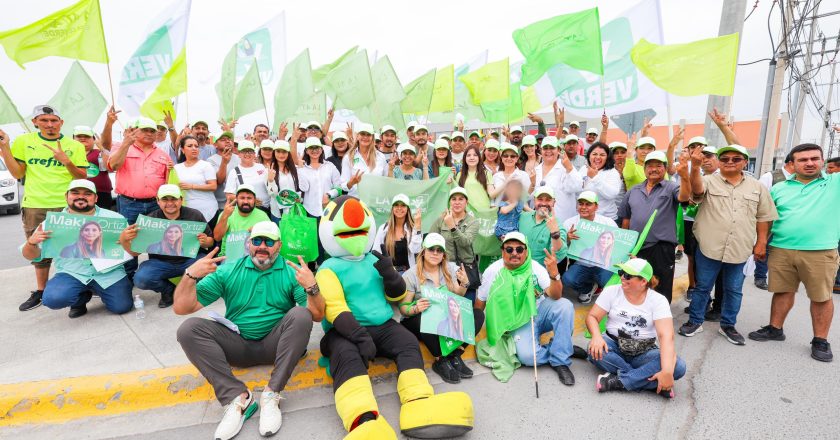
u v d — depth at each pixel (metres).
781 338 4.20
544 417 2.97
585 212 4.59
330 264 3.39
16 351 3.62
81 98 6.52
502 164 5.60
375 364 3.60
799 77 15.20
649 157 4.40
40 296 4.66
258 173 5.32
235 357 3.17
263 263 3.14
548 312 3.71
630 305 3.42
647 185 4.55
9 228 10.54
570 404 3.14
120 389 3.04
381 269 3.38
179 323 4.23
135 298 4.62
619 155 6.15
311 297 3.01
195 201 5.30
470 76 7.90
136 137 5.10
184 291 2.87
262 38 8.64
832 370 3.61
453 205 4.49
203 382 3.17
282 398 3.19
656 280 4.29
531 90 9.09
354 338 3.00
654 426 2.87
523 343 3.68
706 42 5.72
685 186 4.12
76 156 5.03
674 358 3.15
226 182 5.68
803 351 3.97
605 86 6.75
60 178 4.93
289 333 2.96
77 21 5.29
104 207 5.72
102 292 4.36
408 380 2.97
